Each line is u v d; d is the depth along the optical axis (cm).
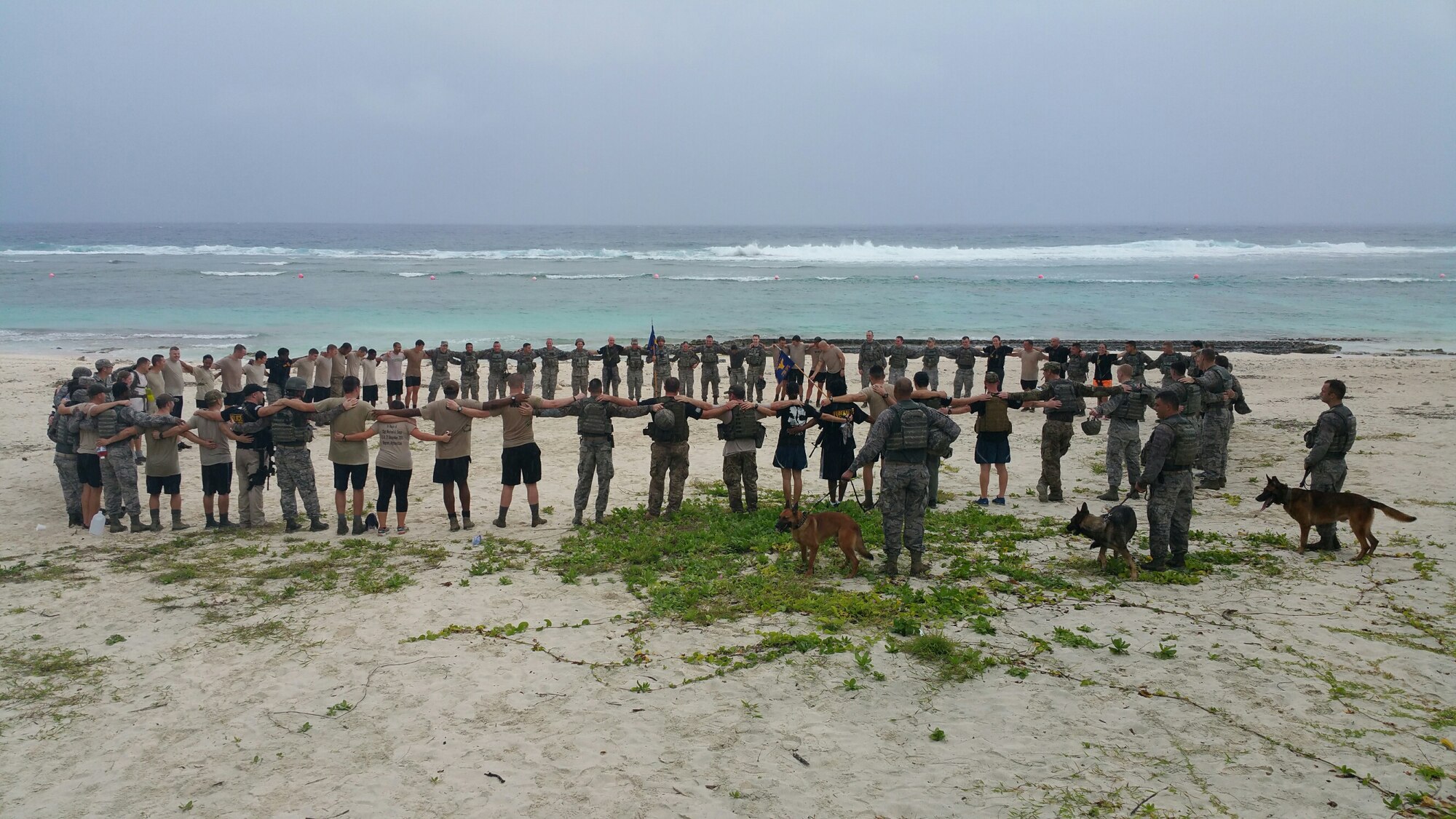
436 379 2059
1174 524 796
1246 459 1302
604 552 891
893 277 5594
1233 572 786
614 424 1783
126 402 1027
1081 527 795
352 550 925
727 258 7725
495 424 1811
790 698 568
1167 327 3725
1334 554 835
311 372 1853
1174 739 503
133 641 686
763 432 1023
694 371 2341
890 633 664
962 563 819
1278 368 2539
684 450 1017
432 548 933
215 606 761
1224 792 452
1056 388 1059
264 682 612
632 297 4528
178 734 545
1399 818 423
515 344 3131
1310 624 660
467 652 654
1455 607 686
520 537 974
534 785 479
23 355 2734
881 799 457
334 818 454
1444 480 1112
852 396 1018
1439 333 3556
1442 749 483
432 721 552
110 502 1028
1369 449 1316
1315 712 527
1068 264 7319
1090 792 456
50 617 739
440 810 458
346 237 17438
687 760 499
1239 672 581
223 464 1038
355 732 542
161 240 14488
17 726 556
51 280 5166
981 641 640
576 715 555
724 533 944
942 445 784
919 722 534
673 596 755
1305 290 5050
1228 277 5909
